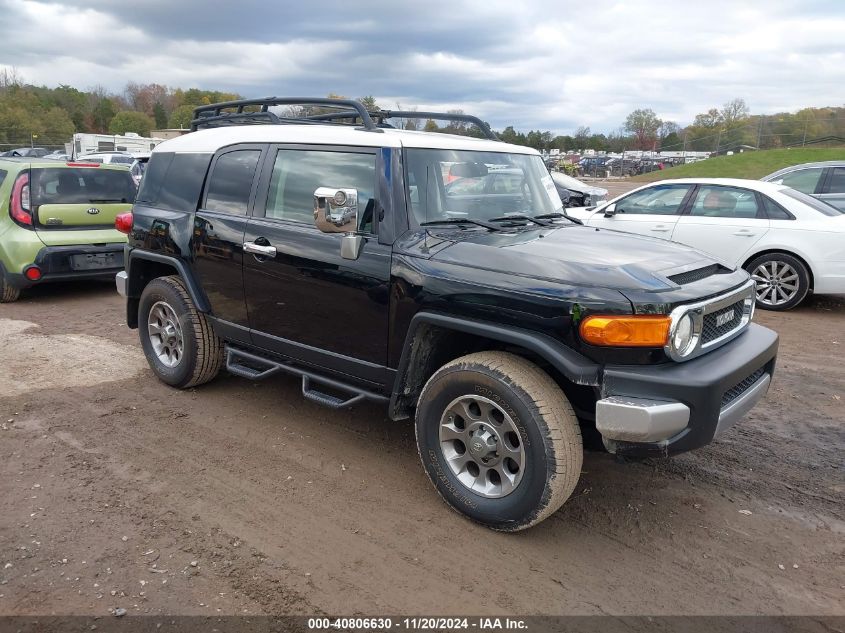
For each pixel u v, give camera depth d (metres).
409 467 4.08
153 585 2.92
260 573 3.02
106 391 5.26
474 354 3.39
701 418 2.99
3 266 8.09
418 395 3.79
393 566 3.10
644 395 2.98
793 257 8.04
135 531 3.33
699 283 3.34
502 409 3.20
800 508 3.68
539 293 3.12
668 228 8.74
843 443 4.52
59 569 3.02
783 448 4.44
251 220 4.41
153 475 3.92
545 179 4.75
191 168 4.98
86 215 8.36
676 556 3.22
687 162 45.91
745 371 3.24
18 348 6.41
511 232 3.88
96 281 9.88
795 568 3.14
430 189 3.85
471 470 3.48
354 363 3.93
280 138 4.38
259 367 4.80
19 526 3.35
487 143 4.39
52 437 4.41
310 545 3.25
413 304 3.54
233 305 4.62
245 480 3.88
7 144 64.06
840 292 7.85
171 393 5.23
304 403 5.07
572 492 3.48
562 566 3.12
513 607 2.84
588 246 3.65
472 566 3.11
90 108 103.88
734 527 3.48
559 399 3.14
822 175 11.37
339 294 3.89
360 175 3.89
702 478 4.01
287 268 4.14
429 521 3.48
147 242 5.21
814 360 6.33
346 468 4.05
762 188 8.33
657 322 2.96
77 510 3.51
